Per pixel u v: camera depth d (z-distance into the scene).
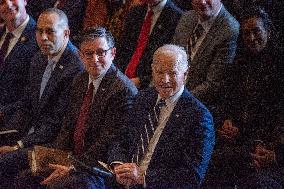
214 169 13.18
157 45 15.34
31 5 18.02
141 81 15.16
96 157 12.52
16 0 15.30
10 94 15.33
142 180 11.45
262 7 14.52
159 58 11.66
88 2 17.19
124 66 15.88
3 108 14.68
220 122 13.79
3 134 14.48
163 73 11.65
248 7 14.65
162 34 15.35
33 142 13.80
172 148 11.63
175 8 15.52
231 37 14.20
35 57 14.50
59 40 14.07
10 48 15.50
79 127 13.04
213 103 14.12
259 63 13.64
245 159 13.05
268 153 12.43
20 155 13.45
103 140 12.58
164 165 11.66
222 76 14.08
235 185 12.80
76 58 14.12
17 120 14.45
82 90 13.20
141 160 11.95
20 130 14.45
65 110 13.83
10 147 13.88
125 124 12.29
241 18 13.93
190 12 14.95
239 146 13.34
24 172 12.95
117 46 15.99
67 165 12.33
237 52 14.01
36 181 12.88
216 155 13.20
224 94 13.93
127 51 15.88
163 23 15.38
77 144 13.05
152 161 11.72
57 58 14.19
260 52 13.64
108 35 12.88
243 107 13.69
